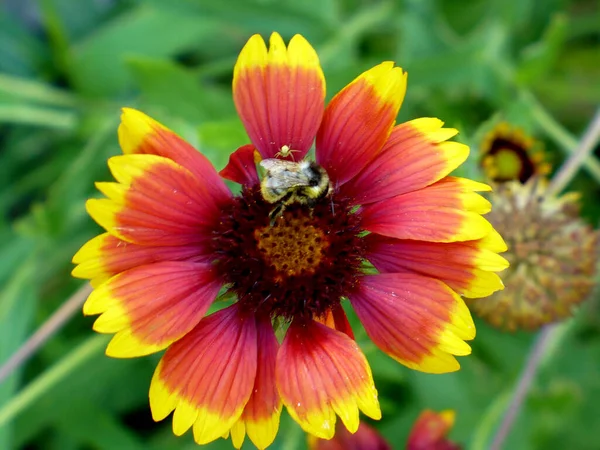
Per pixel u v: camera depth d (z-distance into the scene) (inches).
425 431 7.6
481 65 9.4
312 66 5.9
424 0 9.8
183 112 8.8
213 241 6.1
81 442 9.4
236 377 5.8
